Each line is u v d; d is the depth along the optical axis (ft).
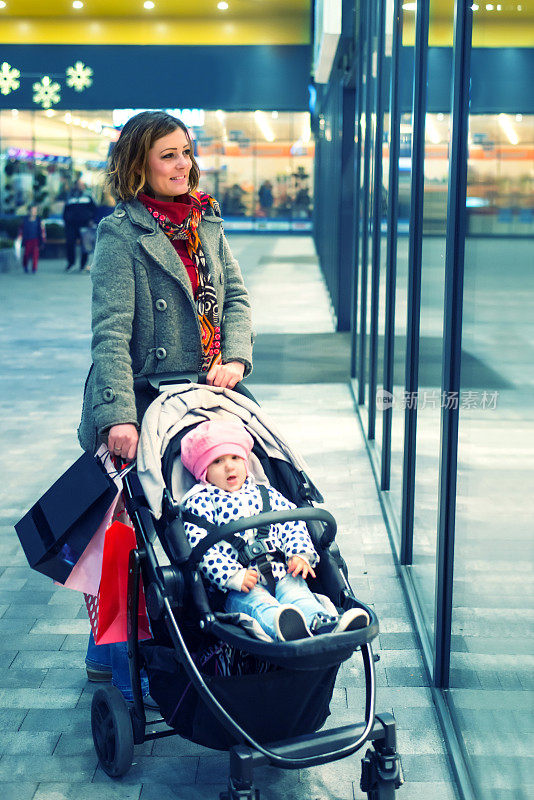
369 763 8.18
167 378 9.55
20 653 11.80
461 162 9.39
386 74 19.38
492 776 7.79
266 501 8.63
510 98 5.57
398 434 15.75
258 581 8.29
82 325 41.70
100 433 9.01
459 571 9.99
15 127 89.97
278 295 52.11
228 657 8.07
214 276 9.86
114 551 8.75
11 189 91.25
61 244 84.43
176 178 9.37
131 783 9.01
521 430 5.83
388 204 16.74
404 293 15.03
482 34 7.54
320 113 66.33
